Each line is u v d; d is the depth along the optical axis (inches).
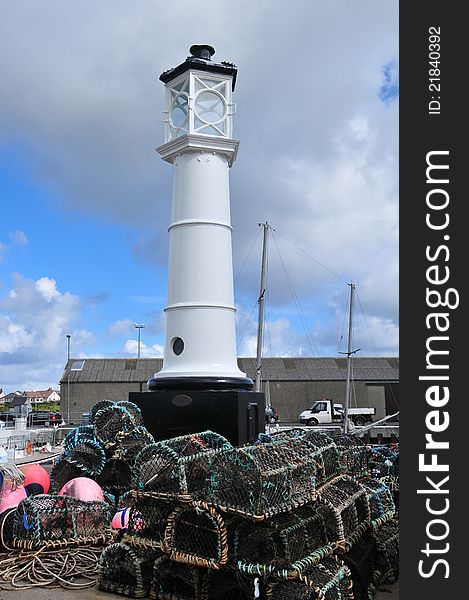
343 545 297.1
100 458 463.5
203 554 285.9
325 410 1941.4
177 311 513.0
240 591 292.0
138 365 2304.4
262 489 273.1
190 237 519.5
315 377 2301.9
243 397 466.6
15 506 398.0
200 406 466.3
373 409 1963.6
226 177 542.3
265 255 1251.2
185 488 289.6
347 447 411.5
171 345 514.9
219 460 289.6
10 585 319.3
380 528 373.7
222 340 510.0
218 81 539.5
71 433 484.4
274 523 283.3
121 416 465.7
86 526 381.1
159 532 306.2
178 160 538.0
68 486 430.0
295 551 279.0
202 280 512.1
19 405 2146.9
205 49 542.9
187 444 346.3
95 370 2253.9
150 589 308.0
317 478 328.2
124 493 448.5
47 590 314.2
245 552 281.1
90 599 303.1
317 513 303.4
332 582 277.3
